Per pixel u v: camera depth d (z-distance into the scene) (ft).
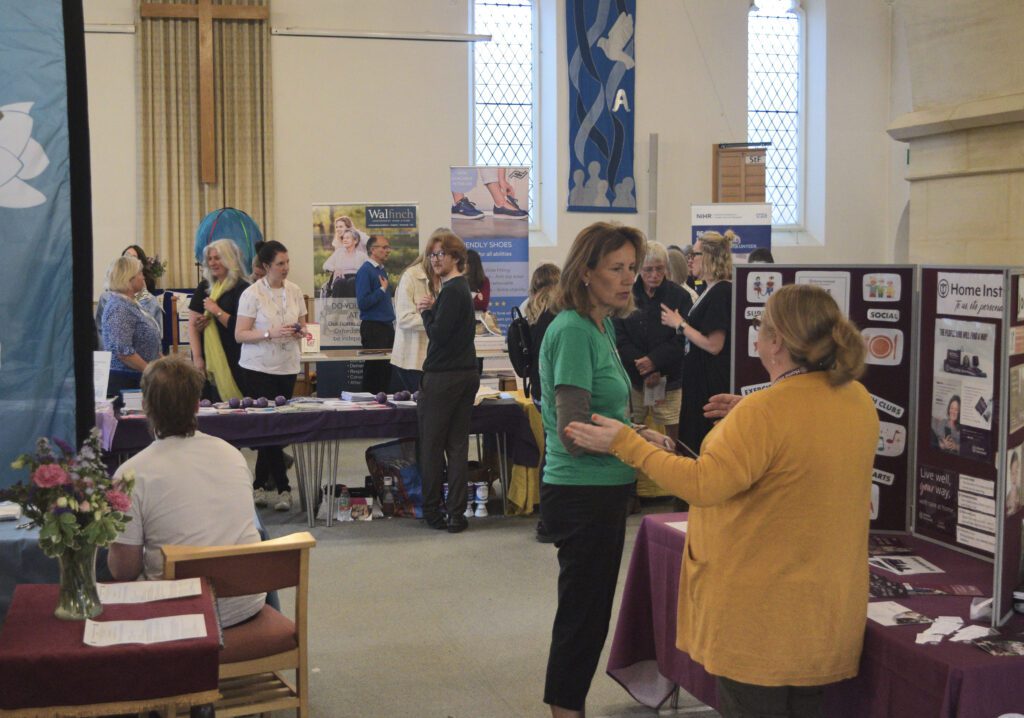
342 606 13.88
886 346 9.42
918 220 14.07
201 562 8.09
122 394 17.02
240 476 8.95
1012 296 7.11
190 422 8.80
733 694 6.83
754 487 6.67
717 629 6.75
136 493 8.43
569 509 8.42
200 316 19.75
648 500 20.21
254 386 18.98
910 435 9.48
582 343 8.20
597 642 8.64
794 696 6.99
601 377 8.32
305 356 21.34
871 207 39.81
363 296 23.15
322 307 23.57
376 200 34.40
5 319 8.98
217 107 32.71
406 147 34.47
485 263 25.70
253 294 18.83
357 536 17.57
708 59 37.35
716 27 37.32
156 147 32.24
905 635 7.03
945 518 9.12
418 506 18.89
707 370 15.49
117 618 7.16
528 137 37.04
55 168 8.98
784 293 6.83
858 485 6.72
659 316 18.49
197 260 31.60
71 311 9.11
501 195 25.61
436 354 17.37
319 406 18.15
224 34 32.53
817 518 6.57
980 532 8.79
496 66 36.55
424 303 17.99
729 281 15.64
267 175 33.17
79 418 9.20
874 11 39.01
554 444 8.54
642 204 37.40
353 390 25.31
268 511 19.30
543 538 8.75
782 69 39.42
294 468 22.93
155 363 8.79
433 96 34.53
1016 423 7.37
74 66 9.10
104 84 31.89
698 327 15.62
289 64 33.30
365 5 33.88
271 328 18.83
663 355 18.21
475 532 17.87
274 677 9.13
